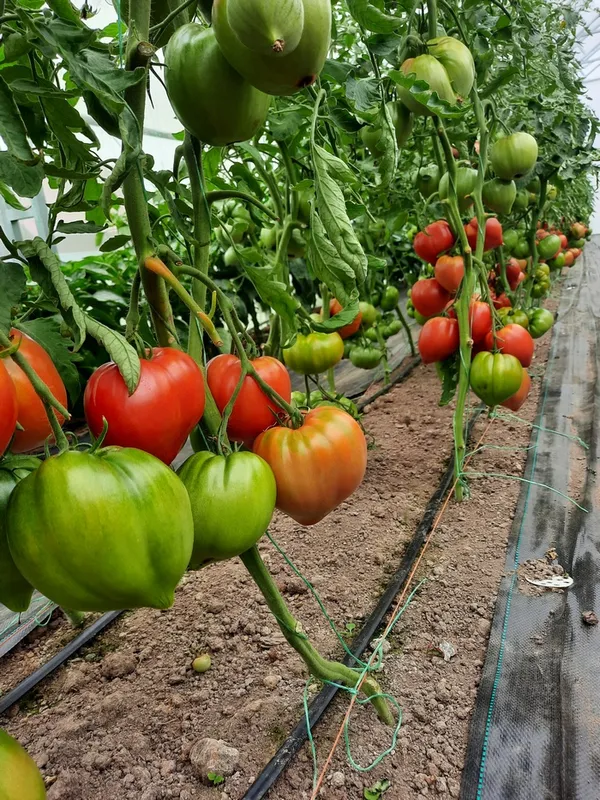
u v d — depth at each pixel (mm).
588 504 2240
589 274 8672
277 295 959
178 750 1269
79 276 4129
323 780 1200
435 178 2373
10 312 692
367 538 2068
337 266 854
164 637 1626
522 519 2160
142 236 795
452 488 2373
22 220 3834
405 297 7023
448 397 2324
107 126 811
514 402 2229
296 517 975
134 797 1163
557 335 4922
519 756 1262
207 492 768
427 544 1958
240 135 890
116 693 1419
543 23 2750
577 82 2762
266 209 1186
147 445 710
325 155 876
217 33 718
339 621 1662
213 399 912
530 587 1796
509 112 2807
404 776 1217
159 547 616
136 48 755
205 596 1774
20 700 1460
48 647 1652
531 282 3344
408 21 1523
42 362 693
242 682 1448
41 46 714
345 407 2424
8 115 673
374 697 1267
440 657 1544
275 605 1060
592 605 1708
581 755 1265
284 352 1915
